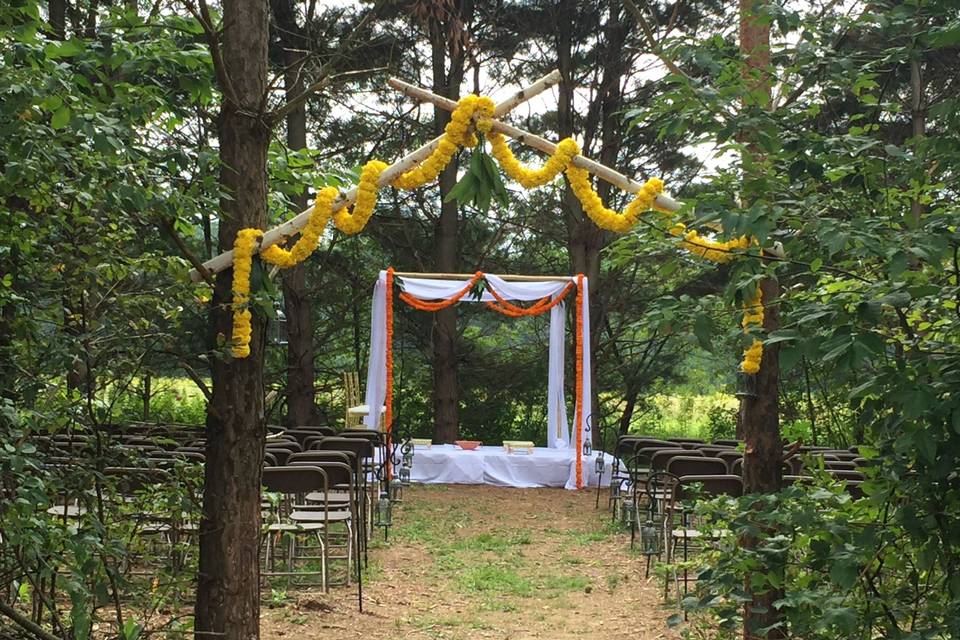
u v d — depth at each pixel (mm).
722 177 3064
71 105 2918
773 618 3422
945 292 2625
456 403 16359
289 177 4418
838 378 2395
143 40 3623
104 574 3264
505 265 17688
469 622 5836
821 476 3104
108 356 3314
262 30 3932
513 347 18359
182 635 3613
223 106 3889
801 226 2740
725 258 3098
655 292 16578
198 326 8445
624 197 16812
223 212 3631
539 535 9164
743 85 3039
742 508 3051
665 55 3264
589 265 16469
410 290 12695
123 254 3291
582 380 12484
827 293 2891
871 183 2986
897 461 2711
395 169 3906
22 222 3094
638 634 5551
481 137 4004
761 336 2883
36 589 3186
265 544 6520
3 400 2906
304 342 15336
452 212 16234
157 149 3436
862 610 2750
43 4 3432
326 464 6348
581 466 12430
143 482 3652
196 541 4398
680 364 17922
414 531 9180
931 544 2629
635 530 9125
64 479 3234
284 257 3848
